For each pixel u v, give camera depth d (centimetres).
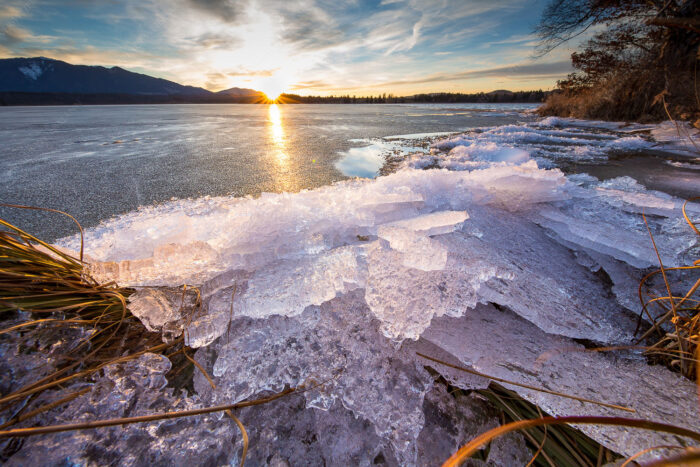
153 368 25
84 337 27
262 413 24
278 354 27
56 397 22
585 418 15
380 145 171
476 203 49
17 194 84
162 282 32
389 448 22
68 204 76
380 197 44
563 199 53
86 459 19
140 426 21
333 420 23
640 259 39
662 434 21
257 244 34
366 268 32
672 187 82
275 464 21
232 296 30
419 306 28
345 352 27
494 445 23
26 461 19
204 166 118
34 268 29
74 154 150
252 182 94
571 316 30
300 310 28
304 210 40
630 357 28
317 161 127
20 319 26
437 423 24
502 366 26
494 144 148
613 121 268
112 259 34
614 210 51
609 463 21
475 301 29
